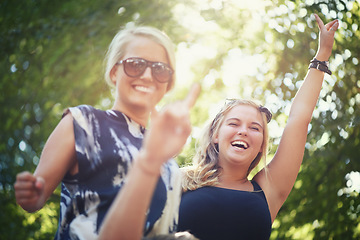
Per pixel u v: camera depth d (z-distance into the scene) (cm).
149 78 147
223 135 232
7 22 550
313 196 521
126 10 547
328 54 240
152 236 139
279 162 235
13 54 549
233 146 229
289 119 238
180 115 103
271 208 233
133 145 145
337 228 518
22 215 550
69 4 555
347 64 501
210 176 230
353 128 509
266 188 234
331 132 507
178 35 551
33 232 550
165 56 153
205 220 212
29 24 547
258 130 234
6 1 557
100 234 112
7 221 539
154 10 544
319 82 238
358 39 500
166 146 106
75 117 143
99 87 539
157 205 147
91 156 140
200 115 610
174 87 158
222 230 212
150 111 150
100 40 536
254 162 245
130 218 109
